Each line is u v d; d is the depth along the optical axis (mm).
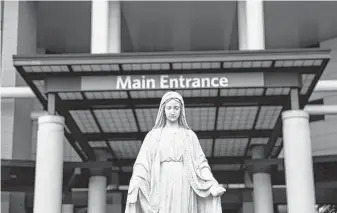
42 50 32469
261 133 22953
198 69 17656
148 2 27156
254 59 16891
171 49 32750
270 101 19125
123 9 27750
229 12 28281
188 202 8766
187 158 8961
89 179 23438
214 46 32438
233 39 30031
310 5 28109
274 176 24391
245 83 17672
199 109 20719
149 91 18312
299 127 18062
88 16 28984
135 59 17000
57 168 18312
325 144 31156
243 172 28453
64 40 31781
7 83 25016
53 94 18094
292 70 17719
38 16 29172
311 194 17969
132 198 8641
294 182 17969
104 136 22906
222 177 28469
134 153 25734
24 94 23375
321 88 24156
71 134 21969
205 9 28078
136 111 20453
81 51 32969
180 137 9117
